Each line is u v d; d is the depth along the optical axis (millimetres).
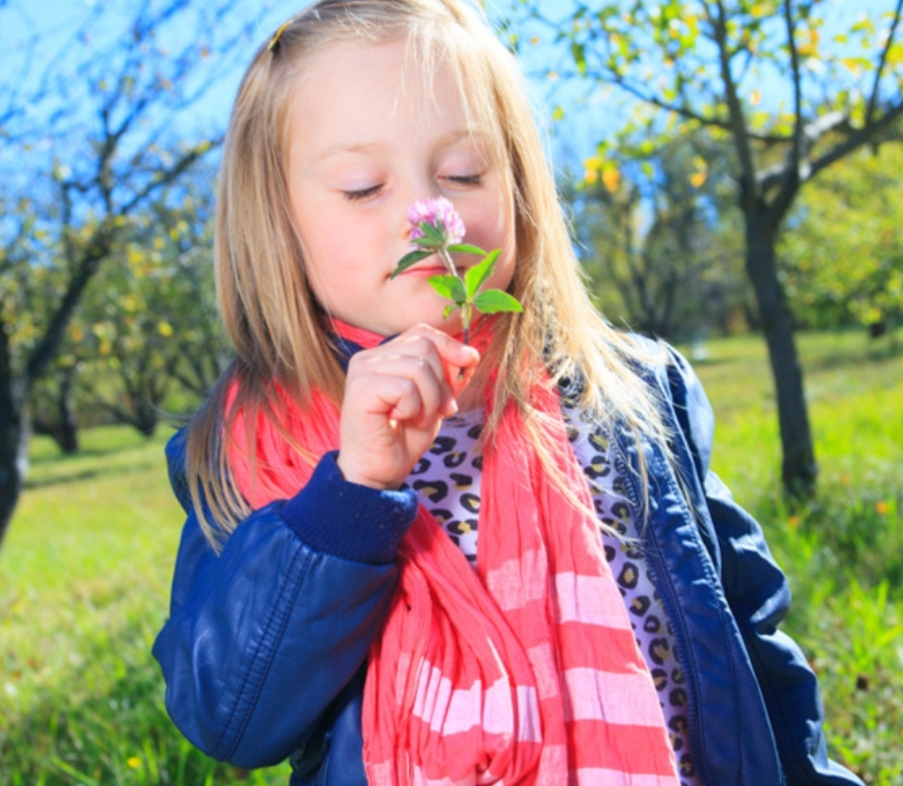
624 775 1055
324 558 1002
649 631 1164
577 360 1255
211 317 19141
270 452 1164
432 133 1073
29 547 10430
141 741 3553
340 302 1125
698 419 1352
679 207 27188
